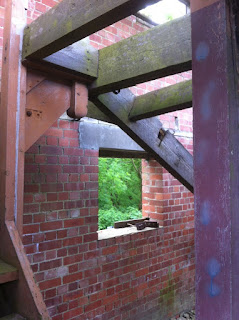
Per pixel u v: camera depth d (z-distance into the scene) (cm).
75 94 184
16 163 155
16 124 157
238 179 78
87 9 124
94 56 184
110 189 780
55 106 179
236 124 78
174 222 403
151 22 376
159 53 154
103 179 750
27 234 259
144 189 413
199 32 83
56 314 276
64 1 136
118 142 336
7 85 156
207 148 80
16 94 158
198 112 83
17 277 135
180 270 409
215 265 78
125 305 337
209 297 78
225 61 77
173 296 398
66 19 134
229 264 74
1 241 150
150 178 406
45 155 274
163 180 392
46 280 270
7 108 154
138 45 164
